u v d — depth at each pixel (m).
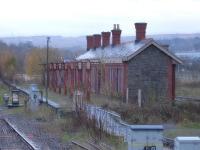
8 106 39.69
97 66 39.38
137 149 13.41
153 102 29.84
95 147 19.03
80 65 43.38
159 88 34.25
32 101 35.88
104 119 22.33
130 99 33.56
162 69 34.28
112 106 28.06
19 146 19.97
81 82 40.78
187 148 11.05
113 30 44.00
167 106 27.36
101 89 37.59
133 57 33.72
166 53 34.16
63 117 29.33
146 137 13.44
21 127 26.27
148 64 34.03
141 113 26.30
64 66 49.28
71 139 21.67
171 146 19.33
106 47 45.38
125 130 19.14
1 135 23.41
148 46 33.78
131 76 33.81
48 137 22.53
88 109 25.67
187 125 25.03
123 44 40.28
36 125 27.08
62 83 50.69
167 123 25.53
